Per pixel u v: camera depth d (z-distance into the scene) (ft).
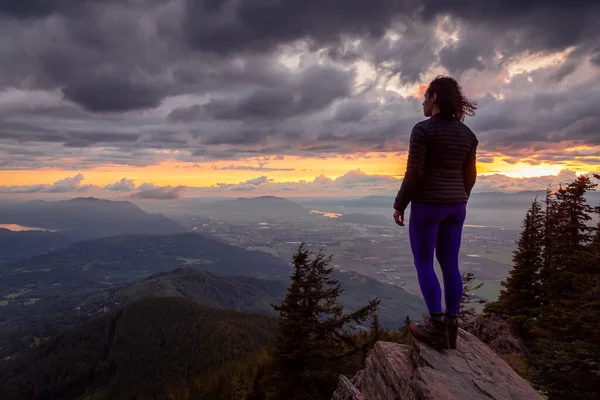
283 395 52.49
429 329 12.50
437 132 11.28
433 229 11.85
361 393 14.15
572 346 29.60
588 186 52.08
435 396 9.87
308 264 56.54
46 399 384.68
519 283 60.08
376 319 64.85
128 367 408.67
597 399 27.63
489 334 55.42
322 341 54.95
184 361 395.34
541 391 30.83
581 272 41.11
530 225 62.64
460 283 12.16
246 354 384.27
